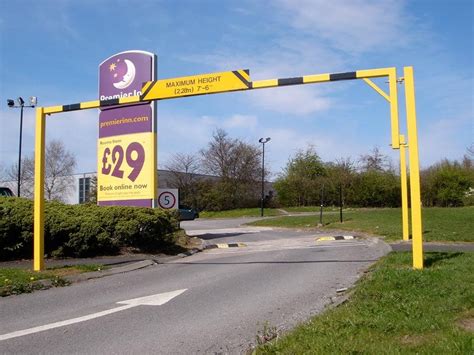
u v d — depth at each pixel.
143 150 19.20
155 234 16.06
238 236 22.70
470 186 45.50
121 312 7.71
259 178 60.53
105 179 20.02
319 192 55.72
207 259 14.74
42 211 12.12
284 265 12.42
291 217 34.03
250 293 8.97
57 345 6.00
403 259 11.02
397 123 11.41
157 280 10.89
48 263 13.27
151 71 19.48
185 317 7.29
